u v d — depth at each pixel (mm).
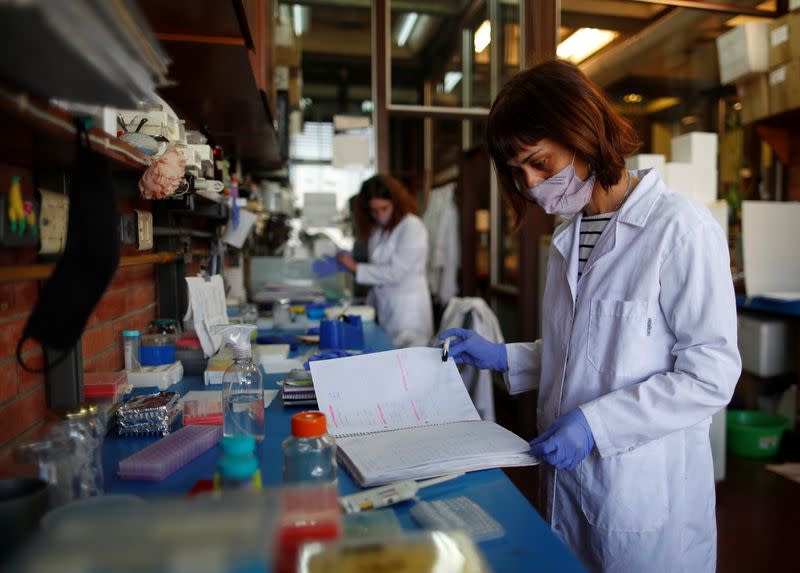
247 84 1532
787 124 3508
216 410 1172
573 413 999
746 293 3074
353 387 1184
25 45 424
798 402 3068
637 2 3381
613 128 1012
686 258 1004
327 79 5715
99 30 461
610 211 1183
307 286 3729
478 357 1364
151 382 1420
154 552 428
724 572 1987
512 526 746
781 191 3732
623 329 1070
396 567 536
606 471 1073
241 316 2234
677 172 2838
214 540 445
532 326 3756
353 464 896
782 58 3207
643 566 1078
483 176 5047
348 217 4996
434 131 6012
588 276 1148
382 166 3879
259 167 3521
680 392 967
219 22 1131
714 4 3426
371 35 3834
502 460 942
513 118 1017
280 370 1662
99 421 890
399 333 3100
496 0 3770
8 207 859
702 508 1116
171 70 1407
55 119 635
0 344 901
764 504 2477
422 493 845
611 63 3533
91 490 812
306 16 4457
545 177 1087
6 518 589
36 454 748
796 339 3068
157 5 1052
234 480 695
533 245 3725
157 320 1709
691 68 3684
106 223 674
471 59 4000
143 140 1164
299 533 593
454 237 5086
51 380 1051
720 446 2680
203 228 2434
